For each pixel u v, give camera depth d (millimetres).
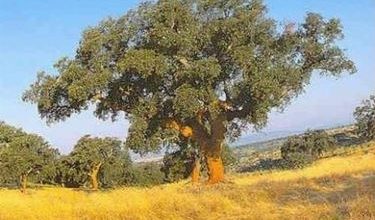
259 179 30281
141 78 29688
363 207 12258
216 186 26078
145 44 29703
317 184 21234
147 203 16031
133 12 29828
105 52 29797
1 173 62844
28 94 30328
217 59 28922
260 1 29422
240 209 15703
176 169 63531
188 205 15859
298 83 30047
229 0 29234
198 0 29391
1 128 66188
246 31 28891
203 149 31734
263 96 27875
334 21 30969
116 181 79188
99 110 32000
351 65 31500
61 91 30391
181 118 30219
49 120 31812
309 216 12875
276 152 115500
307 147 89000
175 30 28938
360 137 103375
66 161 76000
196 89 28297
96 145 76438
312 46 30453
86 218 15219
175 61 29094
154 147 30938
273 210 14953
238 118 31219
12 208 16562
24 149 65250
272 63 30031
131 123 29547
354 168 29219
